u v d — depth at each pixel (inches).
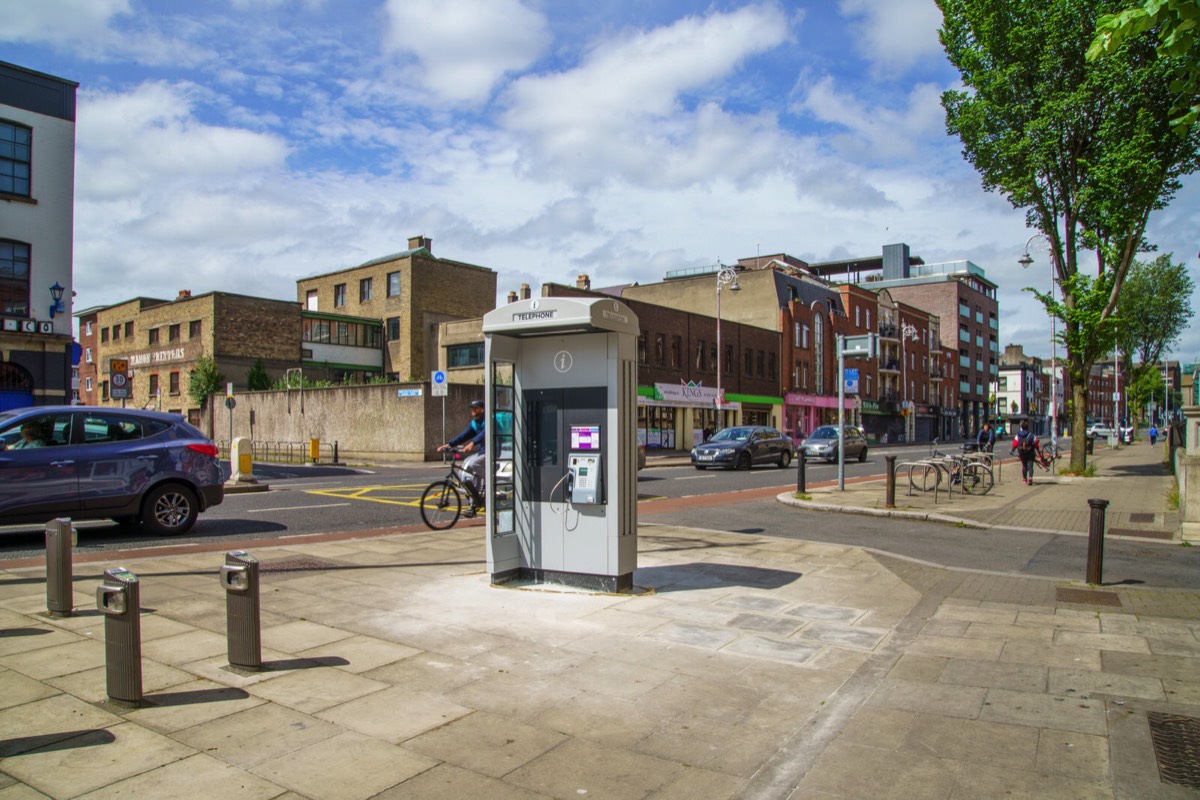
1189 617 260.1
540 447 298.0
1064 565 358.3
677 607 268.4
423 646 220.1
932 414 3085.6
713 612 262.8
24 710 167.6
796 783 143.3
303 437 1406.3
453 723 167.0
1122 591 300.4
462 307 1956.2
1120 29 154.1
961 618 258.7
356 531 442.9
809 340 2214.6
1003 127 868.0
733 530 458.3
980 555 383.2
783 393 2058.3
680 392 1656.0
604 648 221.6
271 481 811.4
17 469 365.1
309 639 224.7
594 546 286.8
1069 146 855.1
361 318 1887.3
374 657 209.5
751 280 2110.0
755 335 1967.3
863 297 2534.5
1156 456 1460.4
